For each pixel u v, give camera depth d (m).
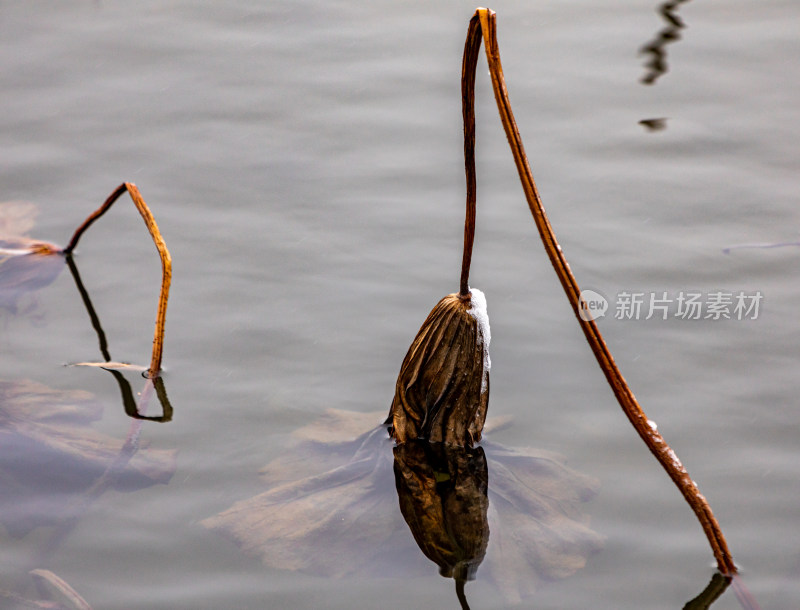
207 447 3.85
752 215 5.27
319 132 6.19
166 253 4.12
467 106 3.27
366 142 6.08
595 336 2.92
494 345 4.43
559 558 3.30
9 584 3.15
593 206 5.40
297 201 5.50
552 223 5.26
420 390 3.82
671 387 4.11
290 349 4.41
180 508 3.53
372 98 6.57
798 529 3.39
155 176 5.71
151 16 7.76
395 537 3.40
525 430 3.95
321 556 3.31
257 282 4.85
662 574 3.23
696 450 3.76
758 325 4.45
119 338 4.50
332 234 5.21
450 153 5.96
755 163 5.77
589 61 7.02
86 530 3.40
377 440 3.89
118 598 3.12
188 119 6.31
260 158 5.91
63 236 5.19
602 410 4.04
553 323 4.55
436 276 4.88
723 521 3.43
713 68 6.91
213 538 3.39
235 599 3.13
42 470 3.69
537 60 7.03
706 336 4.40
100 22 7.63
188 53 7.16
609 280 4.79
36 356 4.36
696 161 5.80
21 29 7.48
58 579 3.16
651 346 4.36
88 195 5.53
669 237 5.11
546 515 3.49
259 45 7.29
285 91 6.66
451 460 3.78
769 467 3.67
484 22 2.81
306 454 3.82
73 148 5.97
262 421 4.00
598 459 3.78
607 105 6.43
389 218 5.35
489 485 3.64
